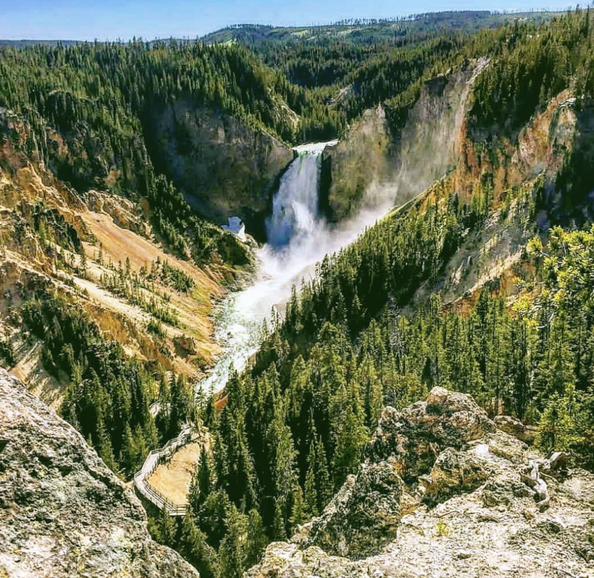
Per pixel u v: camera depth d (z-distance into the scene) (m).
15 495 9.47
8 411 10.30
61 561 9.18
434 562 20.14
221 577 49.38
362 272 119.06
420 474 30.45
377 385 72.00
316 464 61.28
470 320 82.75
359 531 25.88
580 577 18.97
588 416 35.03
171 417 90.88
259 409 77.50
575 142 99.88
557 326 53.19
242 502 59.97
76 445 10.70
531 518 22.73
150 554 10.41
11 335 107.06
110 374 99.81
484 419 31.89
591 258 26.59
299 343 112.56
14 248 118.38
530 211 100.19
